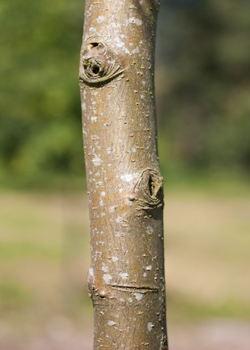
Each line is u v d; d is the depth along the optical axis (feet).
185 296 33.91
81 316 29.07
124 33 6.01
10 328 25.76
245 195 95.50
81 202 68.39
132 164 6.00
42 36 29.58
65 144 30.76
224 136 121.19
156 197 6.04
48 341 24.57
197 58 129.39
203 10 126.72
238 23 123.85
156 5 6.27
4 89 29.81
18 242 44.65
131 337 6.01
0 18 29.37
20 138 31.14
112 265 6.00
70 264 39.09
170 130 135.03
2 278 33.55
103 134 6.01
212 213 72.23
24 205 64.18
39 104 30.22
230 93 128.67
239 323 28.99
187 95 134.21
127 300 6.00
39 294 31.24
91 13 6.11
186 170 113.91
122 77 5.96
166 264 41.96
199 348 24.53
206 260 43.75
